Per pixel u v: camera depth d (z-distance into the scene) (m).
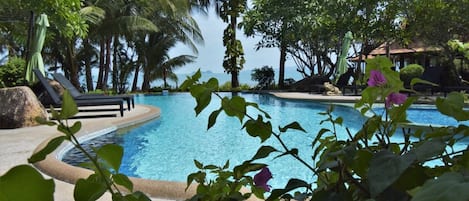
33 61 8.45
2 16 10.52
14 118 5.70
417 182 0.62
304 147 4.79
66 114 0.61
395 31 13.52
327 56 17.69
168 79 20.92
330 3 14.37
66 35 9.87
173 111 9.99
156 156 4.86
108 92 15.66
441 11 11.56
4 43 15.28
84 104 6.84
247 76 20.25
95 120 6.41
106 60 17.70
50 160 3.28
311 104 10.96
